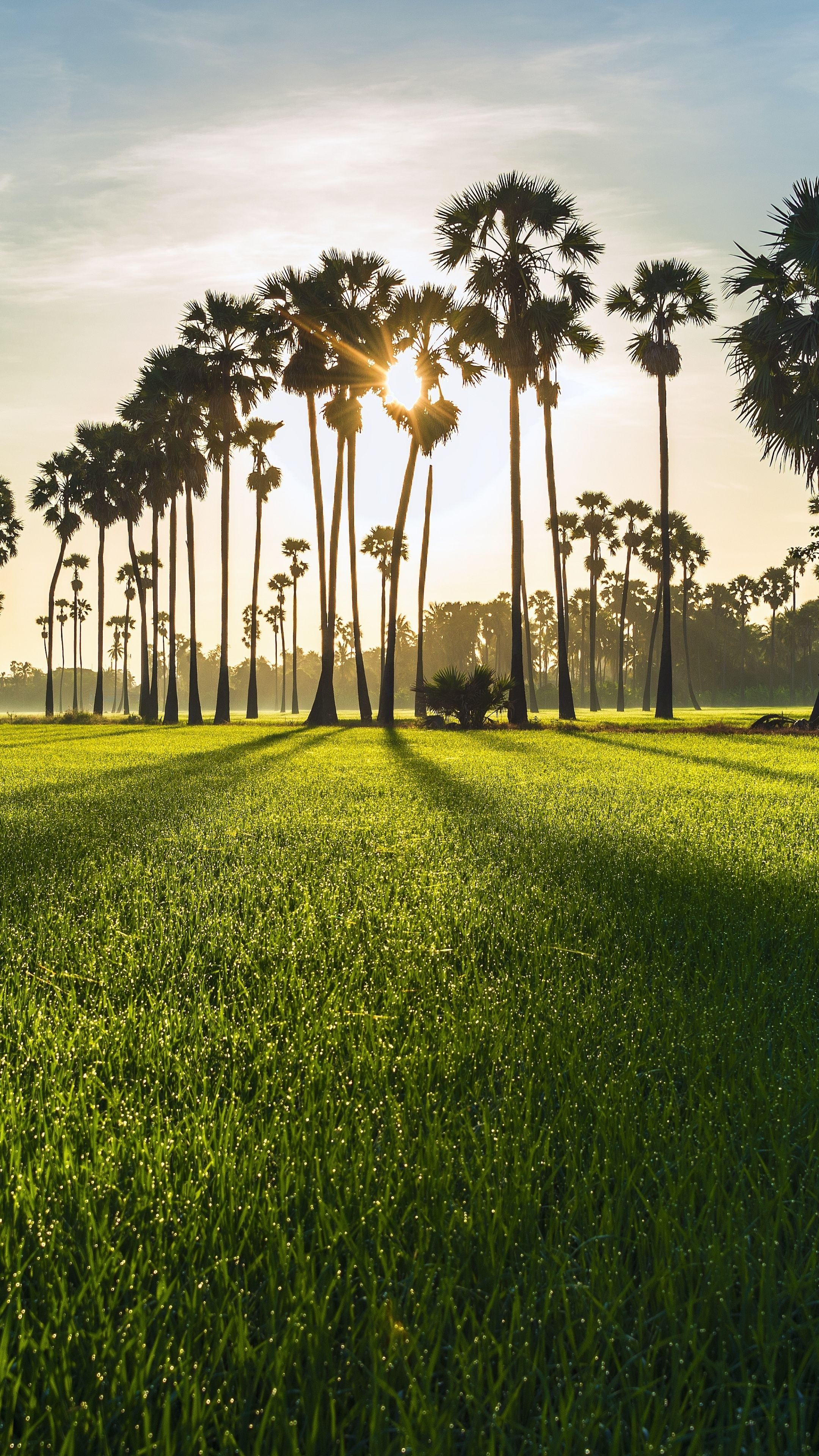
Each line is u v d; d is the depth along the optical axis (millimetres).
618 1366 1414
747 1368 1442
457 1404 1336
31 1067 2619
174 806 9570
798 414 22000
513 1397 1309
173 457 45688
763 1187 1940
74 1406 1336
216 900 4891
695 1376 1416
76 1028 2896
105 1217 1751
